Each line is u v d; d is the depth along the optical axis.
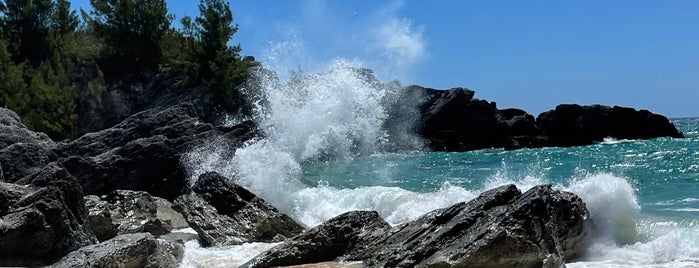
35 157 20.77
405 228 10.48
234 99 47.09
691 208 14.98
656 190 19.22
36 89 42.19
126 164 21.28
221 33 49.22
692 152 36.25
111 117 48.06
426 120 53.53
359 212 11.29
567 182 21.88
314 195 19.20
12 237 10.17
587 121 56.97
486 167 32.28
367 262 10.00
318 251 10.78
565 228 10.73
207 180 16.03
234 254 12.45
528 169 29.91
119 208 15.47
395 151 50.03
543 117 57.94
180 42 52.41
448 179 25.08
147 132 24.06
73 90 44.94
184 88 48.91
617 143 53.59
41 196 10.94
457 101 54.16
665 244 10.95
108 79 50.56
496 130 55.34
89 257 9.28
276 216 15.13
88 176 20.58
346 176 28.06
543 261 9.21
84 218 11.98
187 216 14.92
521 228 9.21
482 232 9.23
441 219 10.28
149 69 51.53
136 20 50.88
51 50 51.19
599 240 11.81
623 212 12.62
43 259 10.49
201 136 23.59
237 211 15.24
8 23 50.88
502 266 9.05
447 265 8.93
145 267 10.00
